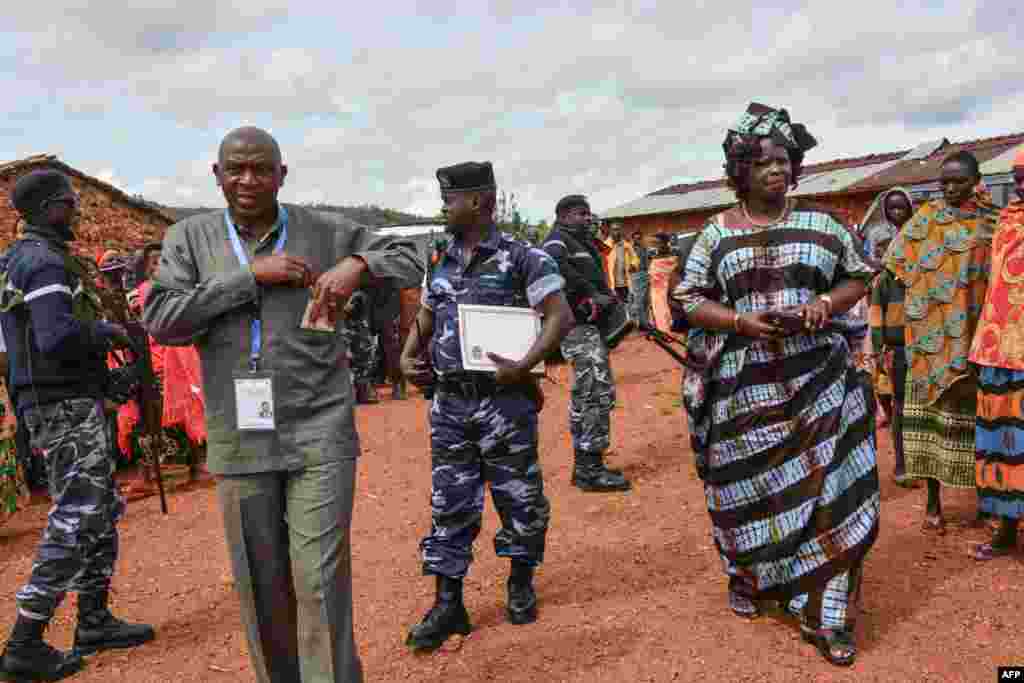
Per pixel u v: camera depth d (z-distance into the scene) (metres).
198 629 3.83
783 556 3.26
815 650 3.21
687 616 3.58
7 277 3.43
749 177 3.25
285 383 2.47
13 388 3.48
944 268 4.31
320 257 2.62
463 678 3.17
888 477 5.53
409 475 6.37
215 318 2.46
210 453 2.52
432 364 3.54
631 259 15.59
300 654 2.53
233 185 2.46
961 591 3.69
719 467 3.39
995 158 16.89
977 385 4.18
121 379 3.83
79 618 3.65
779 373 3.24
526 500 3.50
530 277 3.38
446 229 3.49
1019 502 3.91
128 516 5.70
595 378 5.52
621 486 5.55
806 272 3.22
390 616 3.81
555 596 3.90
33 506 6.25
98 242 16.14
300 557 2.49
